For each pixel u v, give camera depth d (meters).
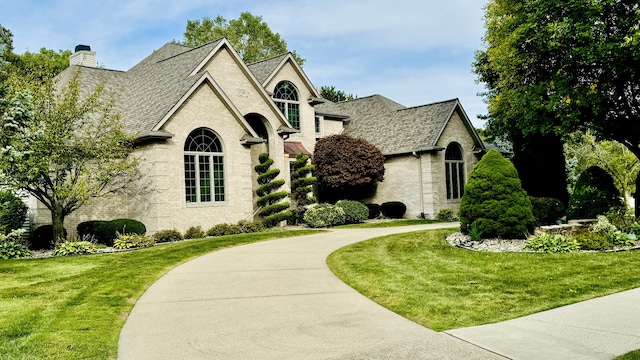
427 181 29.36
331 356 6.39
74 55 29.64
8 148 13.98
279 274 12.18
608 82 18.23
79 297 9.89
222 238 19.23
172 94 21.73
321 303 9.29
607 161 38.16
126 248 17.67
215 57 24.66
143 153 21.05
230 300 9.65
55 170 17.52
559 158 25.11
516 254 13.06
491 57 25.34
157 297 10.05
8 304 9.34
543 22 18.41
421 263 12.62
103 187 18.16
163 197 20.58
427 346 6.66
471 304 8.80
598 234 14.11
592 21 17.36
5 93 14.38
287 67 30.34
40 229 19.03
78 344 6.93
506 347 6.52
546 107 18.95
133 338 7.34
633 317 7.71
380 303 9.24
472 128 31.72
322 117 33.50
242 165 23.42
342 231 22.64
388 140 31.77
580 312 8.09
